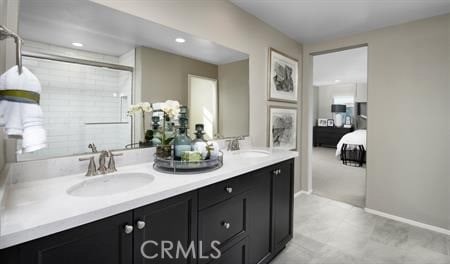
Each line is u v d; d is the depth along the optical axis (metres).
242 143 2.42
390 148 2.68
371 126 2.81
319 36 3.04
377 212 2.78
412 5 2.18
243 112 2.43
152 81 1.70
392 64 2.65
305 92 3.40
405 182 2.60
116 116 1.51
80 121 1.36
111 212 0.86
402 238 2.24
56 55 1.28
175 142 1.53
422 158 2.49
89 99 1.40
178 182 1.16
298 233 2.32
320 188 3.72
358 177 4.36
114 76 1.51
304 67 3.39
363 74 6.21
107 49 1.48
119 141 1.52
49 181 1.16
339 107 8.02
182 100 1.89
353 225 2.50
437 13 2.33
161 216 1.06
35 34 1.21
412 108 2.53
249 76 2.46
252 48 2.47
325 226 2.47
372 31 2.79
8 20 1.10
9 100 0.69
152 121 1.67
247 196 1.58
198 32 1.91
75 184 1.12
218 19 2.08
